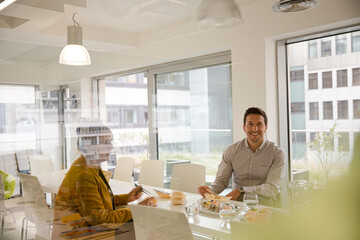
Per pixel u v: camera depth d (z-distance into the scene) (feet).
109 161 4.67
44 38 5.55
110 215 4.39
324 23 5.03
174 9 4.76
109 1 5.05
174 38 4.88
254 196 3.78
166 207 3.85
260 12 4.81
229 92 4.96
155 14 4.90
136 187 4.40
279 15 4.90
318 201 0.97
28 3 5.49
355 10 4.80
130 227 4.20
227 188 4.99
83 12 5.17
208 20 4.59
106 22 5.13
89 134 4.89
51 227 5.12
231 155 5.01
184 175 4.83
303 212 1.06
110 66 4.99
